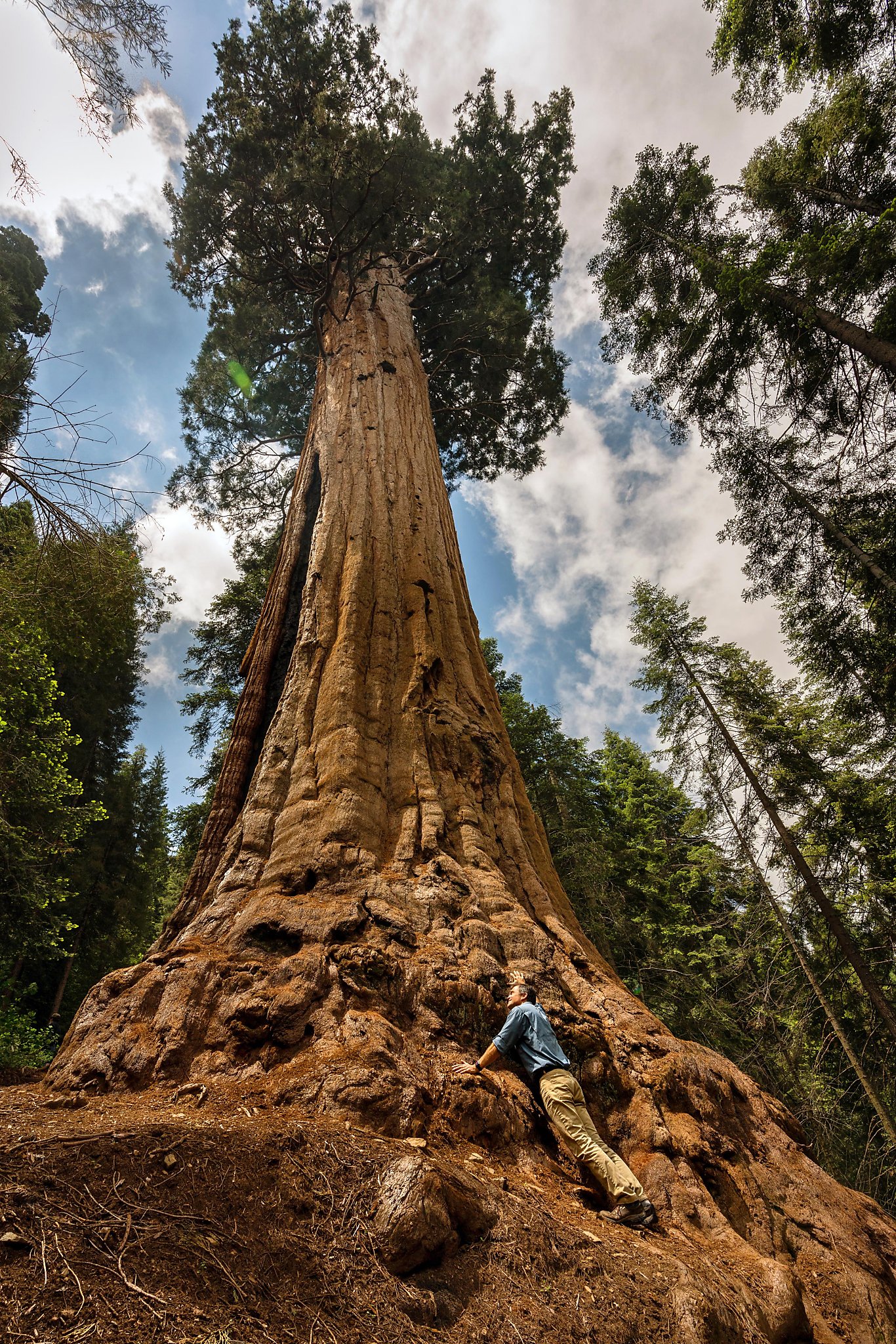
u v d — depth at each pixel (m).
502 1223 2.91
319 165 12.83
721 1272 3.27
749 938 16.28
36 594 10.16
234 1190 2.49
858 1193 4.83
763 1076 16.70
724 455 12.79
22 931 14.81
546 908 5.99
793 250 9.13
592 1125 3.80
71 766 23.78
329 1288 2.26
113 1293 1.85
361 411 10.77
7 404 7.52
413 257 17.83
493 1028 4.41
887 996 16.11
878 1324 3.60
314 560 8.38
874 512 10.95
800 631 13.38
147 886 26.05
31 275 24.11
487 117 17.36
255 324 17.20
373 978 4.32
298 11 13.61
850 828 15.11
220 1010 4.14
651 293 12.67
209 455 19.80
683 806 28.16
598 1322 2.58
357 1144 3.01
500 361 19.16
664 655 20.38
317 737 6.42
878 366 9.42
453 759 6.64
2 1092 3.67
